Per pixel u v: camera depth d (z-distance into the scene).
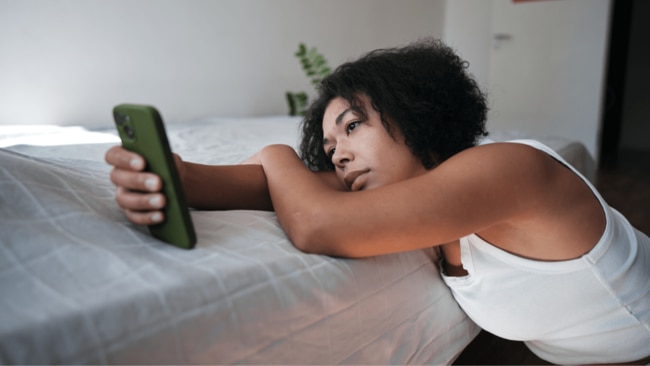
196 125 2.15
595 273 0.62
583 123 3.58
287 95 2.99
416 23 4.13
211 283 0.43
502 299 0.67
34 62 2.08
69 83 2.20
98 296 0.37
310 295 0.51
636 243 0.68
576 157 1.65
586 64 3.49
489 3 4.03
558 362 0.76
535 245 0.62
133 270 0.41
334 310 0.54
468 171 0.53
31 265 0.39
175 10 2.54
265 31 3.00
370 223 0.52
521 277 0.65
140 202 0.46
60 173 0.55
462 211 0.52
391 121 0.59
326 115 0.64
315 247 0.55
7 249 0.40
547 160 0.60
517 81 3.84
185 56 2.62
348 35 3.55
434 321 0.71
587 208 0.62
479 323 0.76
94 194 0.56
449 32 4.38
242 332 0.44
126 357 0.36
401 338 0.64
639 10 4.61
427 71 0.61
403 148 0.60
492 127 3.97
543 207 0.57
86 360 0.34
